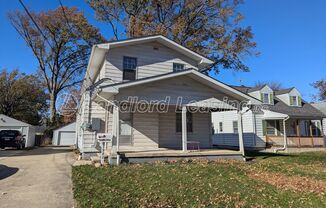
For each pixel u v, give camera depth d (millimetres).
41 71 37000
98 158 11438
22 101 43219
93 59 14406
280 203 5574
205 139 15328
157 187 6633
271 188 6832
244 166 10336
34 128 28312
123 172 8430
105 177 7758
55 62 34781
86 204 5242
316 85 39156
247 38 24906
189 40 24594
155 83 11062
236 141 23516
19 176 8398
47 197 5926
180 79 11602
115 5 25734
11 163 11359
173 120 14570
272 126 22922
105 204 5195
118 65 13664
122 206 5082
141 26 24500
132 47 14227
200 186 6770
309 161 13461
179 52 15453
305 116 23156
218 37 24609
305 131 26594
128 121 13281
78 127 19250
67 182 7492
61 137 31516
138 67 14125
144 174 8164
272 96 24031
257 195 6109
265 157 14562
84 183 7090
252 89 24547
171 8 25375
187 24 24859
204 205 5270
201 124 15383
